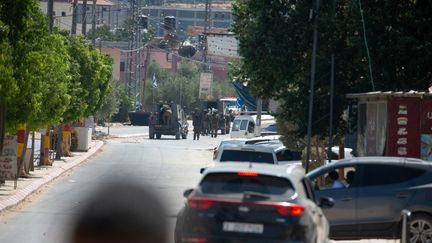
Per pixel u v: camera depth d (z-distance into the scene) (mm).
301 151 76500
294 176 31781
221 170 31672
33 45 58250
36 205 57688
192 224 30766
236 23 72375
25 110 62000
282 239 30125
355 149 67000
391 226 41000
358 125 59844
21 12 56000
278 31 68312
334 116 67750
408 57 58500
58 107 74938
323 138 69625
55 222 48562
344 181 43531
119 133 185625
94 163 102312
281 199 30594
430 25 59781
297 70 68688
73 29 119875
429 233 40688
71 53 107812
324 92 67875
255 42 68750
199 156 119375
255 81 71062
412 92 54625
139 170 92000
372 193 41250
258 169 31828
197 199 30922
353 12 60688
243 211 30406
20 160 75750
